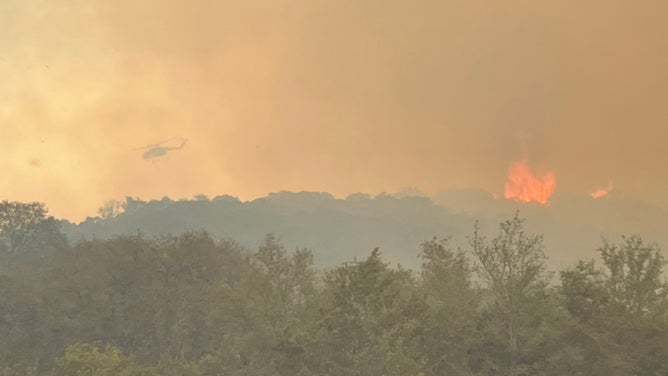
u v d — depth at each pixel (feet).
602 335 330.34
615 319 338.54
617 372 325.01
